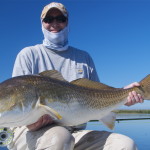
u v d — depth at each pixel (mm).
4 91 905
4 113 892
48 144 932
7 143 1061
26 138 1032
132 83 1178
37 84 943
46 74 1010
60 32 1278
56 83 985
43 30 1307
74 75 1255
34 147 984
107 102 1104
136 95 1150
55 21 1288
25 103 910
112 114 1145
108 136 1090
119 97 1134
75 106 1019
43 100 945
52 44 1260
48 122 1002
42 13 1322
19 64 1176
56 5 1298
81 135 1140
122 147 1015
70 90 1012
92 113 1071
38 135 990
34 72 1185
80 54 1323
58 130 957
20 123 923
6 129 1067
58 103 976
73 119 1024
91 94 1063
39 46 1253
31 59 1193
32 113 925
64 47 1264
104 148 1062
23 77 946
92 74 1327
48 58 1236
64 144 924
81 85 1068
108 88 1127
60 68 1246
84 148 1105
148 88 1175
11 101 898
